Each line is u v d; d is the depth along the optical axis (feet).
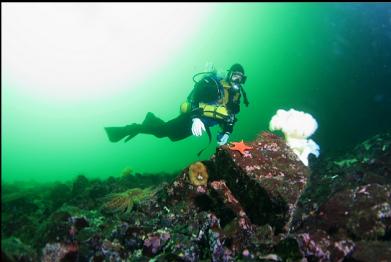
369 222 12.98
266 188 13.70
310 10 91.45
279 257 11.35
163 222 15.06
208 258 12.69
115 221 15.20
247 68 133.49
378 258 11.66
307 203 18.16
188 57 173.17
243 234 13.07
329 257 11.35
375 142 28.91
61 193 24.14
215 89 19.48
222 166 15.56
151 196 17.29
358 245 12.50
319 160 30.32
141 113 202.69
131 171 29.43
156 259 11.80
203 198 15.97
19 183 39.01
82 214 15.69
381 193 13.78
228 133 20.15
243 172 14.48
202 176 16.33
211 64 20.34
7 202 19.01
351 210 13.55
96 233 12.97
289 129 24.38
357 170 21.89
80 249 12.34
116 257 12.31
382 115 54.24
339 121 58.23
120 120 211.61
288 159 16.16
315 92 69.05
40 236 12.48
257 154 15.67
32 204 19.81
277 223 13.65
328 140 53.83
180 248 12.17
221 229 13.51
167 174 33.27
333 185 20.38
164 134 22.58
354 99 60.95
